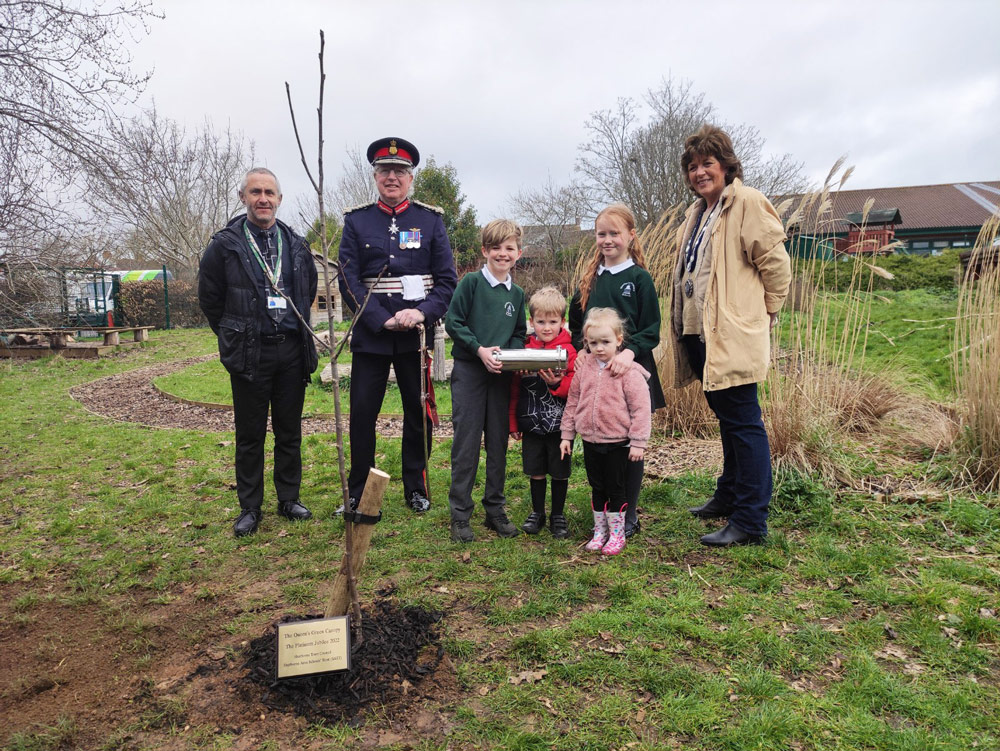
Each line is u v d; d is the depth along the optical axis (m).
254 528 3.93
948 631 2.65
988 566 3.24
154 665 2.57
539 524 3.75
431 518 4.01
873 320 11.66
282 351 3.89
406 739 2.09
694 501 4.20
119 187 6.34
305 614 2.89
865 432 5.41
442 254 4.08
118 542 3.89
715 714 2.16
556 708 2.22
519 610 2.84
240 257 3.74
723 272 3.41
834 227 5.21
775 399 4.63
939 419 5.12
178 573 3.40
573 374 3.54
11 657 2.67
